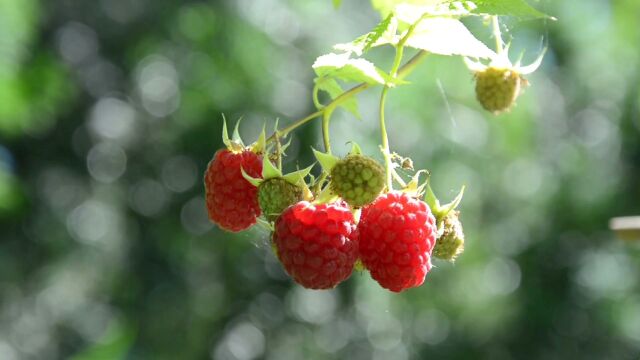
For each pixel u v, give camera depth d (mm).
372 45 2691
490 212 10656
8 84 7840
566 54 10734
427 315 10977
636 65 10703
